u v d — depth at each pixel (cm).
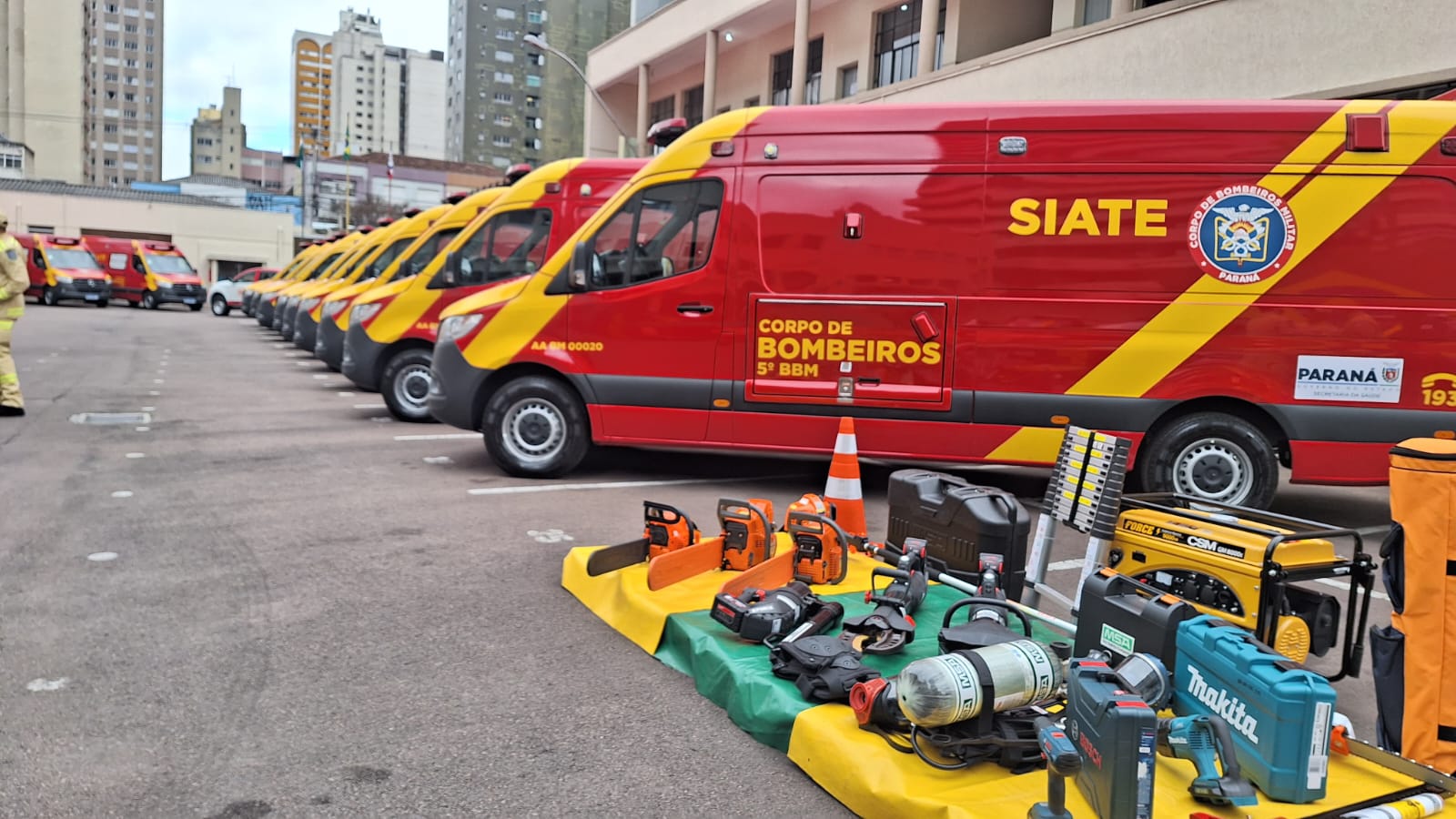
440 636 413
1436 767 274
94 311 3272
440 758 306
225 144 18788
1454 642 272
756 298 702
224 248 5947
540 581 496
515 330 755
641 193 730
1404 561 282
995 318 668
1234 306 639
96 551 530
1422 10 1066
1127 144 652
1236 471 653
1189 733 263
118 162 16688
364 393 1357
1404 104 638
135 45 16638
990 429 673
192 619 427
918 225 677
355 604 452
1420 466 277
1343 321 630
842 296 689
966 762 275
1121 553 421
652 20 2958
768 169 701
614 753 313
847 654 332
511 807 278
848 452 530
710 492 744
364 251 1739
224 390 1330
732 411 712
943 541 454
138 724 324
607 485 759
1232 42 1273
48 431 931
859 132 689
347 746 312
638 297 726
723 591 394
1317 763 251
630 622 417
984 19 1931
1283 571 357
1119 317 653
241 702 343
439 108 18738
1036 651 285
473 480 763
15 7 10031
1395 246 626
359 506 657
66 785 283
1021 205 664
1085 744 242
